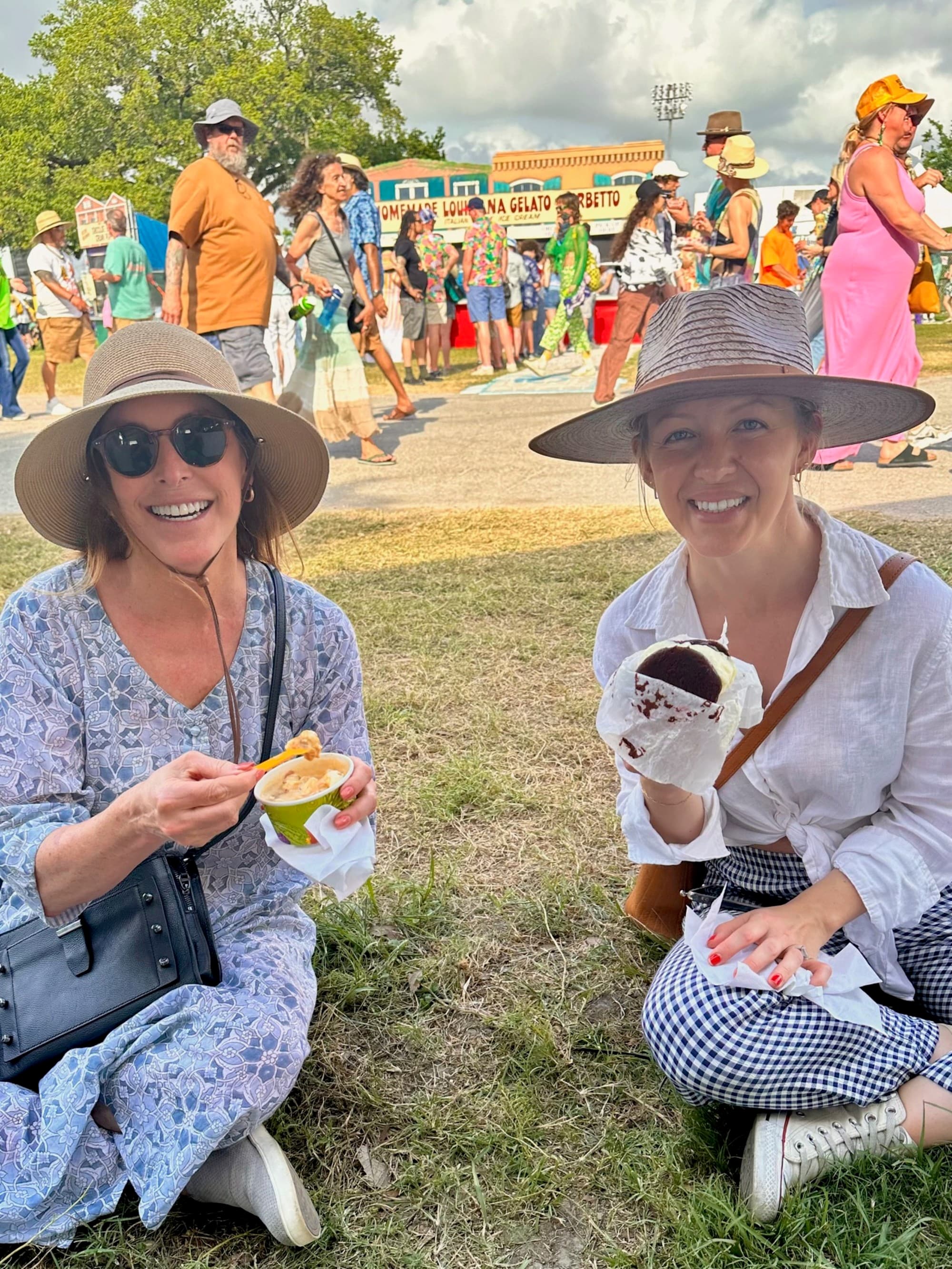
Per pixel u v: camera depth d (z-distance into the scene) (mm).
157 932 1656
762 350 1540
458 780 3066
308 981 1806
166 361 1642
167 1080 1548
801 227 15898
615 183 23531
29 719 1682
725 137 8250
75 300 12250
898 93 5520
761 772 1772
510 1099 1879
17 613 1713
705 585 1821
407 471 7930
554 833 2805
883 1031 1639
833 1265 1493
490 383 13102
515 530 5918
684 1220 1583
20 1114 1575
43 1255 1598
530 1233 1623
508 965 2299
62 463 1658
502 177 23938
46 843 1574
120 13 50500
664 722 1517
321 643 1884
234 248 6352
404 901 2525
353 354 8125
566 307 13867
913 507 5445
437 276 13961
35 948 1696
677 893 2080
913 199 5699
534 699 3646
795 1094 1628
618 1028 2084
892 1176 1611
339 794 1587
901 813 1788
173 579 1670
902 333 5887
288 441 1774
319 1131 1838
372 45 55531
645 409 1599
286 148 52562
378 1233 1622
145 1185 1549
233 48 51719
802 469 1674
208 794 1441
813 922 1673
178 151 51188
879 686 1698
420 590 4902
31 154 51562
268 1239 1614
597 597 4629
